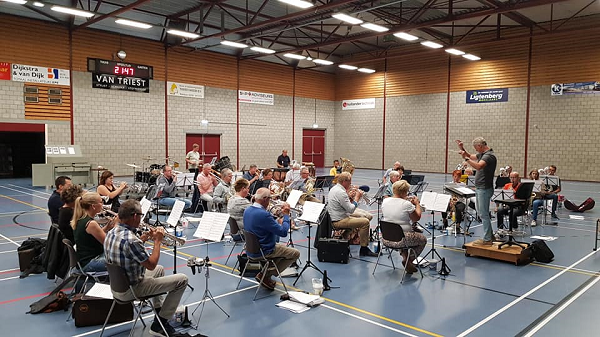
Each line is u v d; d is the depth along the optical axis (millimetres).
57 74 16312
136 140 18531
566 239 8219
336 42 17359
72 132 16781
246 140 22531
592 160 17844
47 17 15969
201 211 10906
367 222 6953
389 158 24297
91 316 4293
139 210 3848
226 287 5449
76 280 4809
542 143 19078
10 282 5559
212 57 20953
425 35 21203
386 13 16703
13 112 15445
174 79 19609
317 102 25797
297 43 22812
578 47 17906
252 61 22578
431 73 22359
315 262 6633
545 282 5684
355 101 25641
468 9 17266
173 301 4051
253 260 5152
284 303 4887
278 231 5121
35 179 14891
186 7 17078
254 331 4172
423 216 10734
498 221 8828
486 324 4336
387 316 4543
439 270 6207
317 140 26156
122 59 17875
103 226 5301
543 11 17047
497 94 20188
